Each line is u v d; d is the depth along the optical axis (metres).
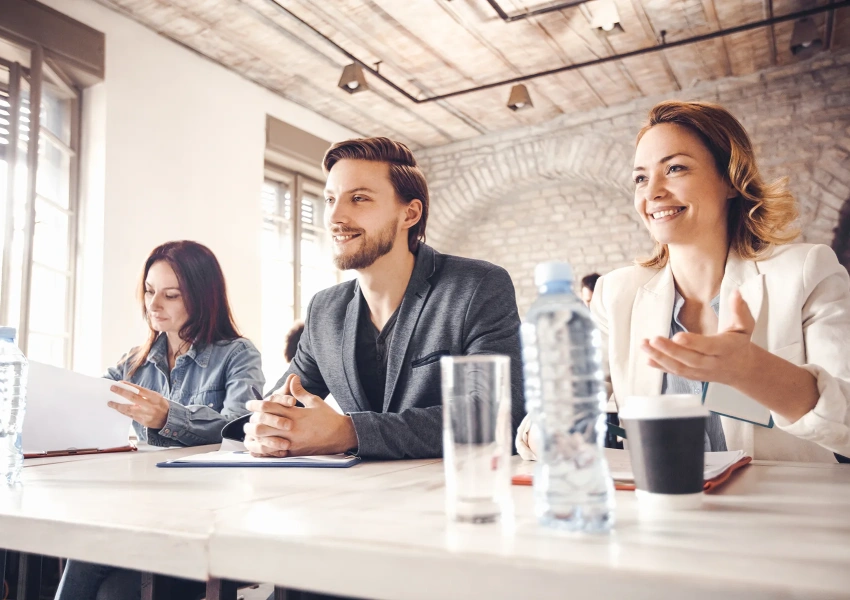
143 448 1.41
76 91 3.50
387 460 1.07
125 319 3.50
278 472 0.93
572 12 3.86
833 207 4.52
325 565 0.48
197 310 1.92
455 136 5.82
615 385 1.38
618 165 5.25
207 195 4.13
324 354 1.54
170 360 1.99
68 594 1.02
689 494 0.58
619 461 0.90
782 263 1.23
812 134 4.61
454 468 0.55
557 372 0.53
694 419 0.59
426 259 1.47
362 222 1.42
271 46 4.16
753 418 0.85
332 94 4.91
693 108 1.31
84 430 1.30
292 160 4.97
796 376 0.80
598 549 0.44
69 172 3.44
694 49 4.43
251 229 4.46
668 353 0.72
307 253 5.32
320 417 1.09
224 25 3.89
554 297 0.55
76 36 3.32
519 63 4.50
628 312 1.39
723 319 1.24
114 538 0.57
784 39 4.34
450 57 4.40
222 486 0.80
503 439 0.57
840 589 0.35
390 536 0.49
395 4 3.77
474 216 6.18
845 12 4.04
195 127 4.09
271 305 4.90
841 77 4.56
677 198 1.30
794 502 0.62
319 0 3.71
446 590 0.43
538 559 0.42
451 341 1.38
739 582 0.36
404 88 4.85
